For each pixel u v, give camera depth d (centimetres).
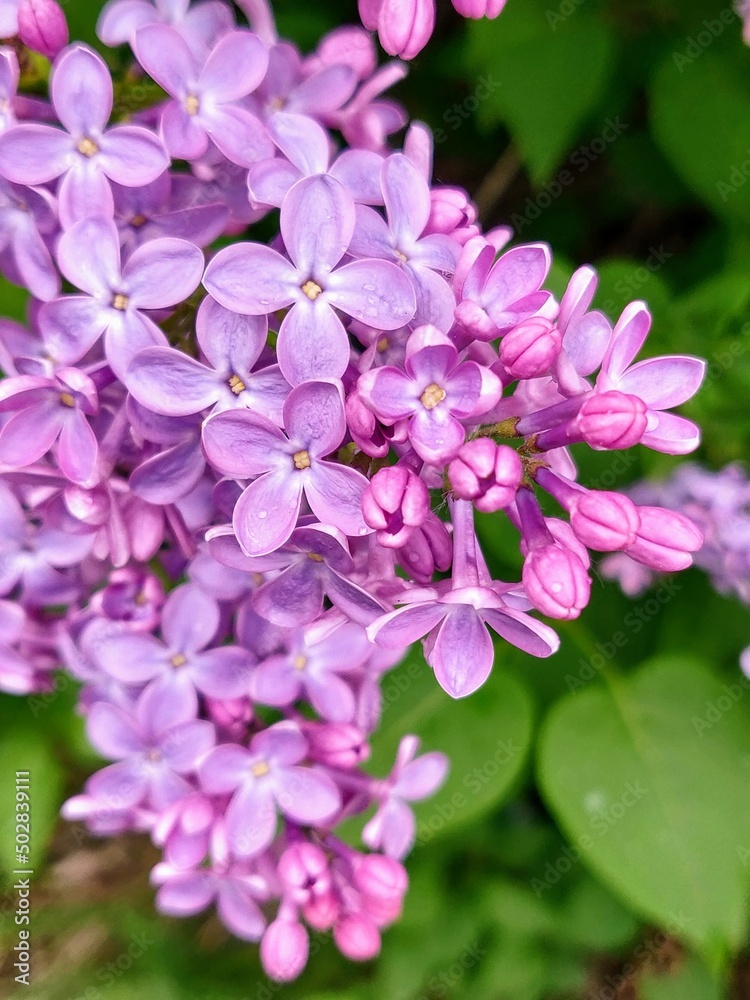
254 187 18
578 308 18
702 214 29
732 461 24
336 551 18
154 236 19
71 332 18
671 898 22
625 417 17
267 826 20
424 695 23
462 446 17
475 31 24
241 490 18
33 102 19
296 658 20
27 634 21
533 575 17
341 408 17
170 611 20
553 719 23
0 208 19
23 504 21
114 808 21
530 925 25
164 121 19
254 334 18
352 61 21
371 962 27
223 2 21
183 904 21
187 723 20
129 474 20
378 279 17
